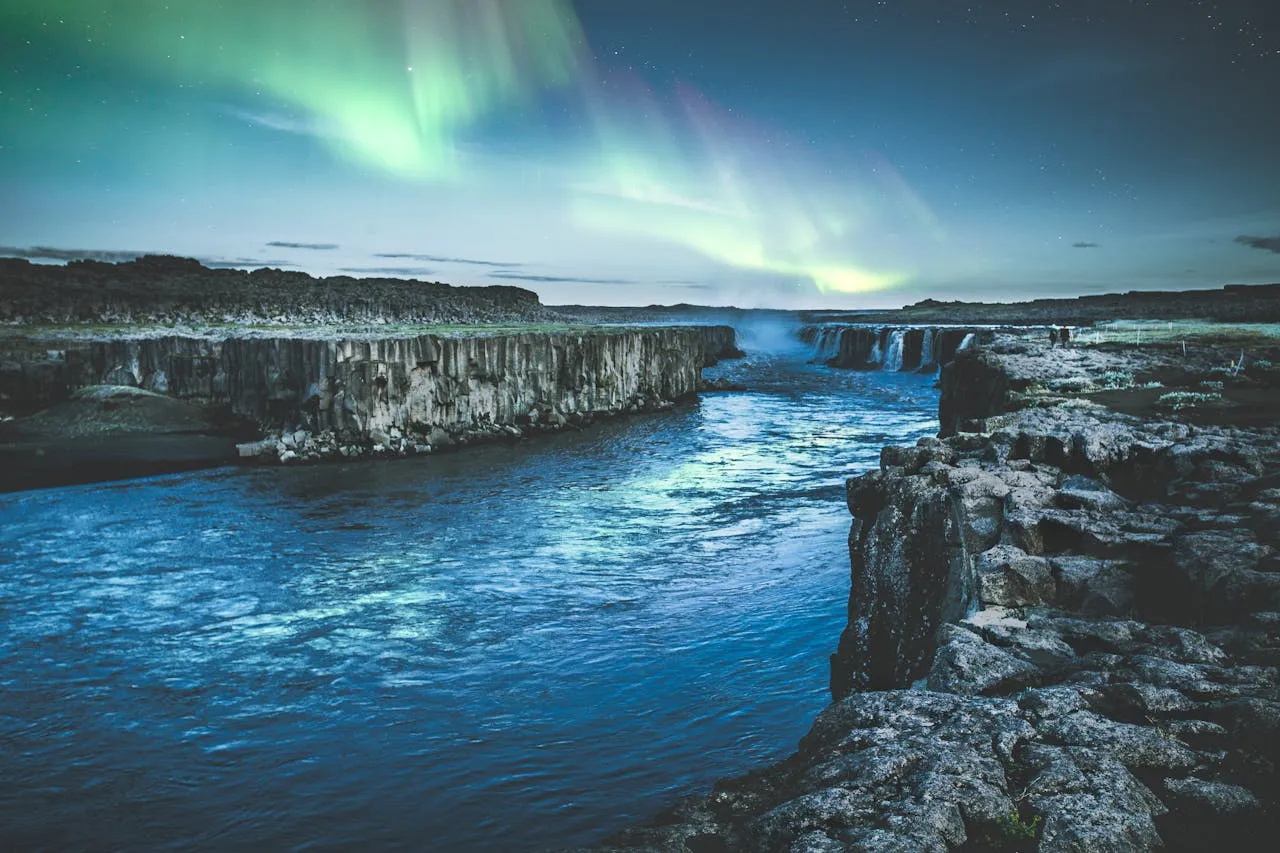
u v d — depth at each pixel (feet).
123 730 44.86
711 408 183.73
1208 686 22.90
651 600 64.44
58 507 94.58
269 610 63.62
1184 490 40.37
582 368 165.99
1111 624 27.68
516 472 115.85
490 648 55.57
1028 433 47.50
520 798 36.14
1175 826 17.51
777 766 25.08
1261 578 27.89
